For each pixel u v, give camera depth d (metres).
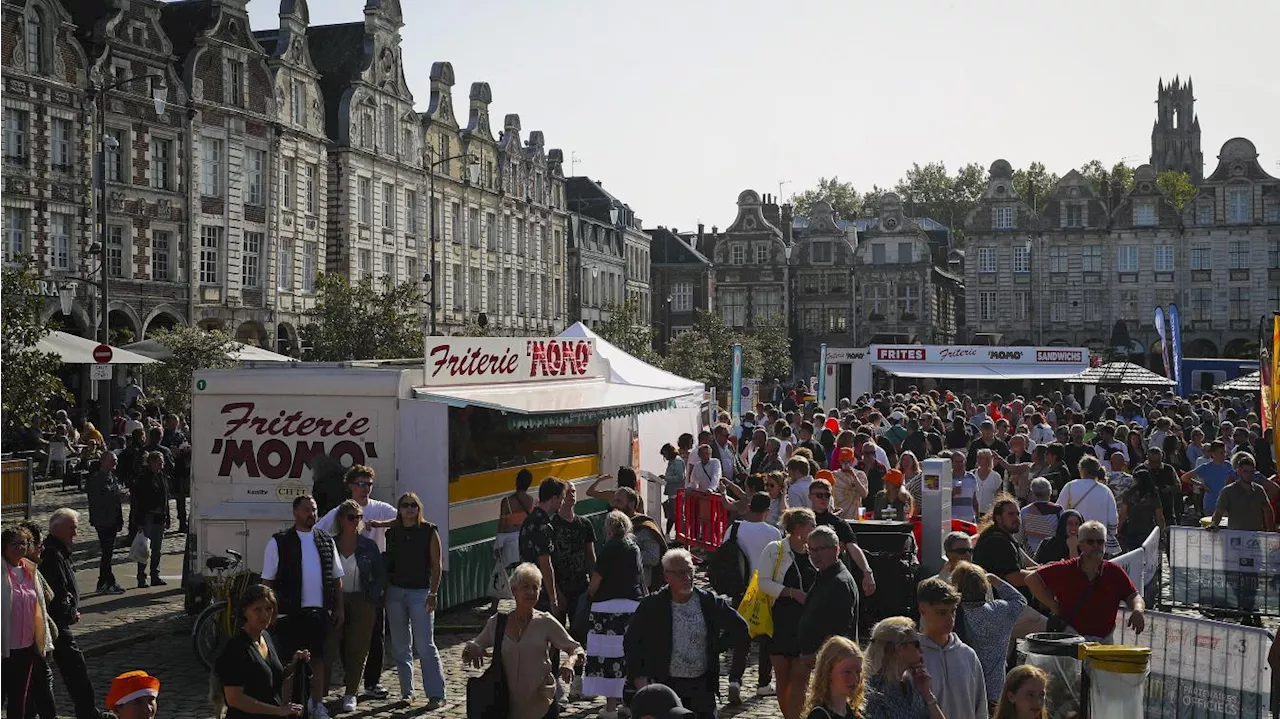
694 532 23.42
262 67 57.78
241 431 17.38
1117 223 102.94
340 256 64.31
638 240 109.75
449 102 76.12
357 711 13.39
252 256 57.50
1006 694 8.00
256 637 9.84
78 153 47.81
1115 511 17.22
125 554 24.73
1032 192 127.19
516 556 17.31
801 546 12.01
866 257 110.56
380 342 52.47
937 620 9.06
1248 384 51.38
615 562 12.80
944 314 117.56
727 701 13.84
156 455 21.22
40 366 29.12
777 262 112.44
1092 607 11.23
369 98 66.38
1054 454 20.19
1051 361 61.31
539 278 89.56
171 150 52.50
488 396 18.61
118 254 49.94
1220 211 100.94
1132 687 8.70
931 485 15.27
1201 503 23.70
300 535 12.47
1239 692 10.45
